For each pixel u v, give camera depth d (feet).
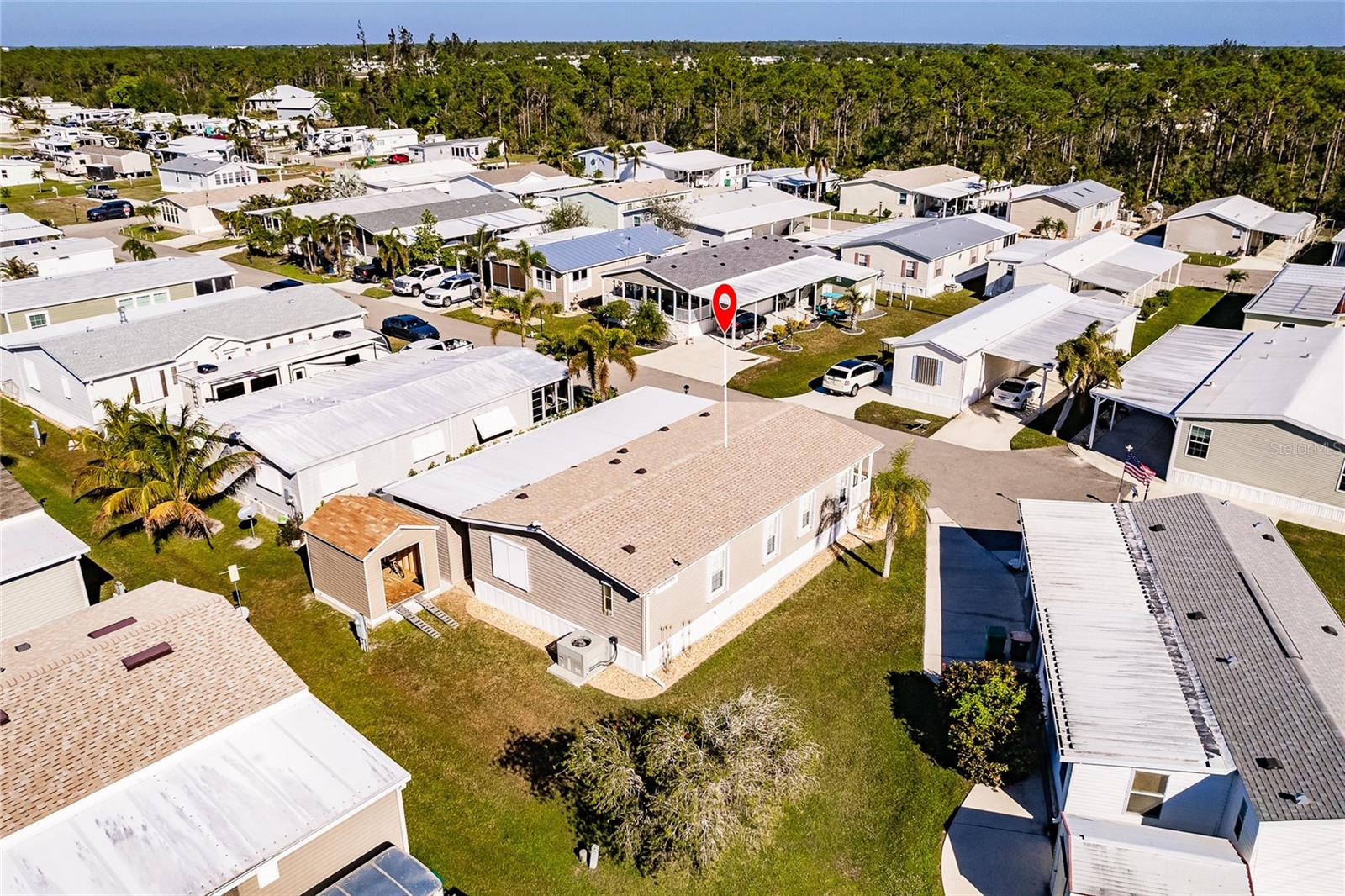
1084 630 74.59
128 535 110.01
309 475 106.52
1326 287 188.44
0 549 89.71
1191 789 60.54
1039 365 143.74
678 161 342.44
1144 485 118.11
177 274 192.65
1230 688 66.49
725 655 86.53
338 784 59.47
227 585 99.45
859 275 202.49
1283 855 55.31
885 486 95.20
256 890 55.67
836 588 98.32
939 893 61.26
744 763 60.95
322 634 90.33
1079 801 63.10
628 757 62.80
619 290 197.16
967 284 232.53
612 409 122.01
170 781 58.49
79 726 60.44
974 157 378.53
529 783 71.15
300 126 468.75
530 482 99.19
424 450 119.65
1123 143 385.70
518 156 438.40
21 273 202.49
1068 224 270.05
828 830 66.69
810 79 464.24
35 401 152.56
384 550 89.92
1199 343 151.43
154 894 50.78
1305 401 116.06
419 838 66.08
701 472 98.02
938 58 525.34
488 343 180.14
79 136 459.73
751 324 192.44
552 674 83.66
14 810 54.03
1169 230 267.59
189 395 143.23
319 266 245.04
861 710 78.84
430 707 79.77
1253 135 363.97
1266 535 89.45
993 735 70.49
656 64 535.60
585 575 83.30
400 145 461.37
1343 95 368.68
